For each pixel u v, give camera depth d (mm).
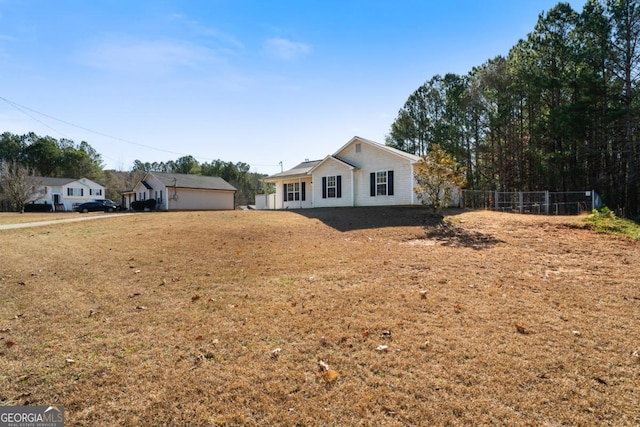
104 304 4629
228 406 2492
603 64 17609
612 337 3426
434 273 5820
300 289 5086
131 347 3391
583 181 20797
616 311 4082
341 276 5723
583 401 2463
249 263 6848
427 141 30234
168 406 2500
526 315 3994
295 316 4066
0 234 11414
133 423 2330
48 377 2885
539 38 19406
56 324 3979
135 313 4281
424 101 30953
